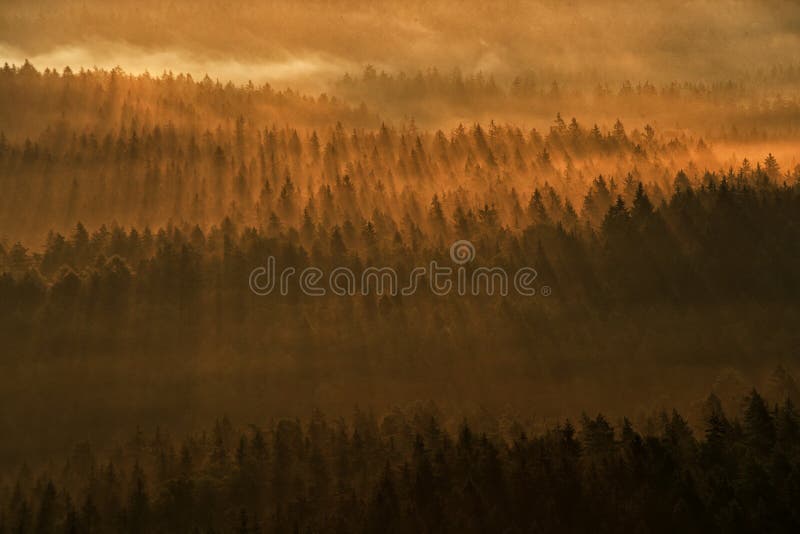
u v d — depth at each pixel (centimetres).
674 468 10956
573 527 10575
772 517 10050
